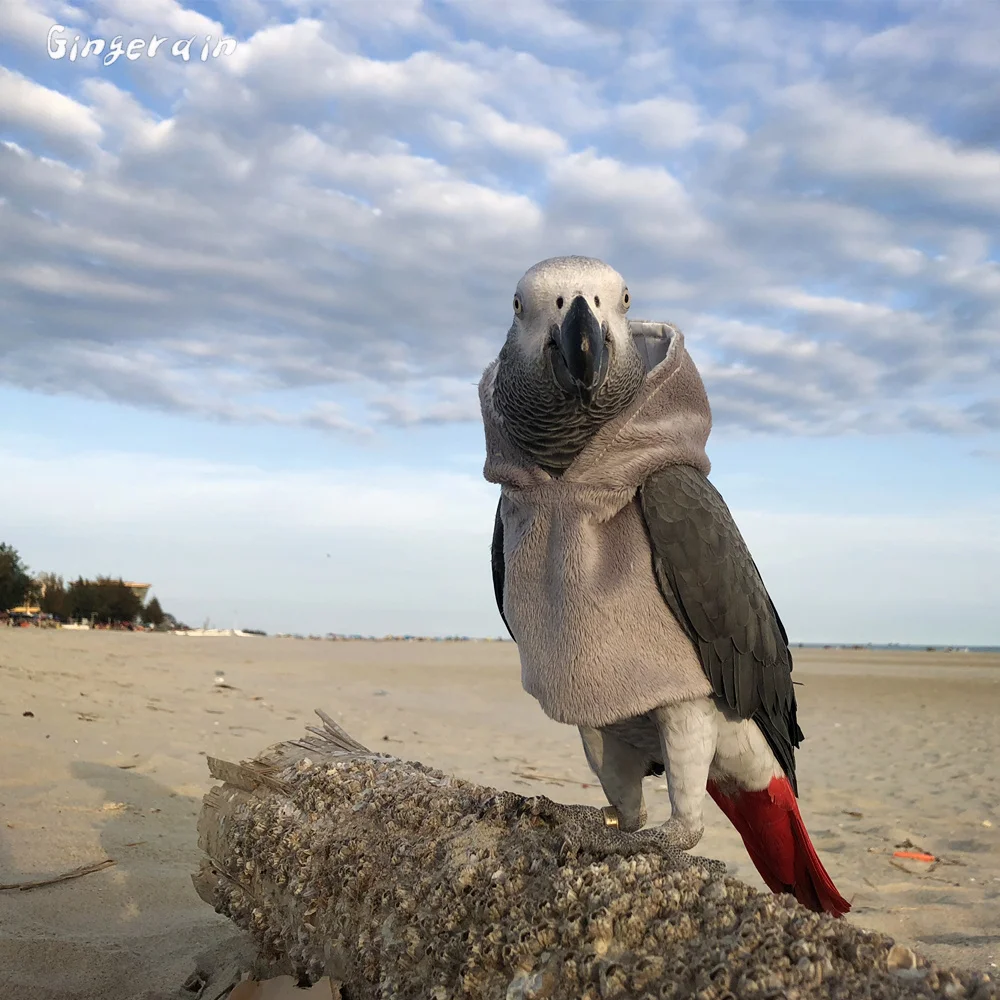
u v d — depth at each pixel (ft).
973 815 2.88
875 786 3.43
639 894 0.95
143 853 1.86
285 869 1.27
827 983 0.83
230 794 1.44
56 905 1.60
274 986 1.21
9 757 2.42
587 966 0.91
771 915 0.91
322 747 1.48
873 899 1.96
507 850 1.09
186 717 3.61
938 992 0.80
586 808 1.15
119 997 1.34
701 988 0.85
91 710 3.36
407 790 1.24
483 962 0.99
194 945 1.51
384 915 1.12
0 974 1.36
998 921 1.81
